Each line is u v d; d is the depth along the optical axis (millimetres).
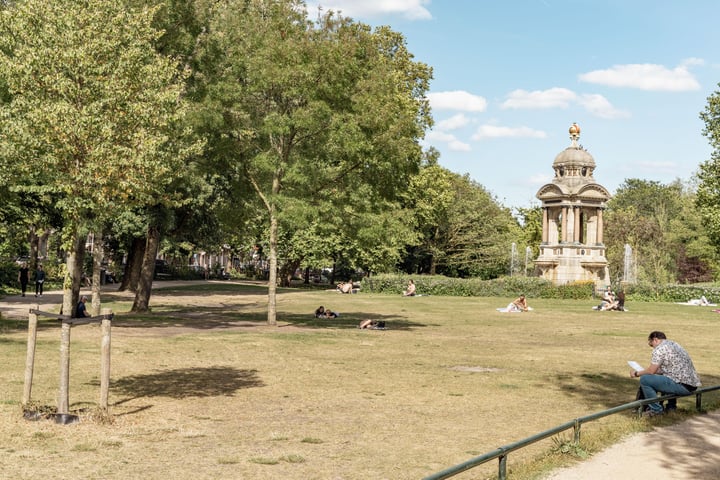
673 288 58438
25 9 11305
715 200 49875
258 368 17328
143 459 9219
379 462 9359
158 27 26750
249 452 9695
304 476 8648
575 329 31453
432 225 76000
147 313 33312
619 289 59188
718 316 41594
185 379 15438
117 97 11406
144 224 45438
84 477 8383
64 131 10969
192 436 10523
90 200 11500
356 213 28938
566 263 64000
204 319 31141
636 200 125750
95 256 27672
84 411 11625
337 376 16484
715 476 8844
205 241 50312
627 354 22516
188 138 25469
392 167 27844
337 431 11062
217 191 42875
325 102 26766
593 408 13398
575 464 9383
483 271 82750
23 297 39250
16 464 8828
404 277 61000
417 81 58812
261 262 106500
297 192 28516
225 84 27125
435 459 9586
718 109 49688
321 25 28375
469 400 13953
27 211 26125
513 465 9250
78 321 11141
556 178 66438
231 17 28969
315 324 30453
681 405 13703
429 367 18438
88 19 11406
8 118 11234
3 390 13141
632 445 10469
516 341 25969
